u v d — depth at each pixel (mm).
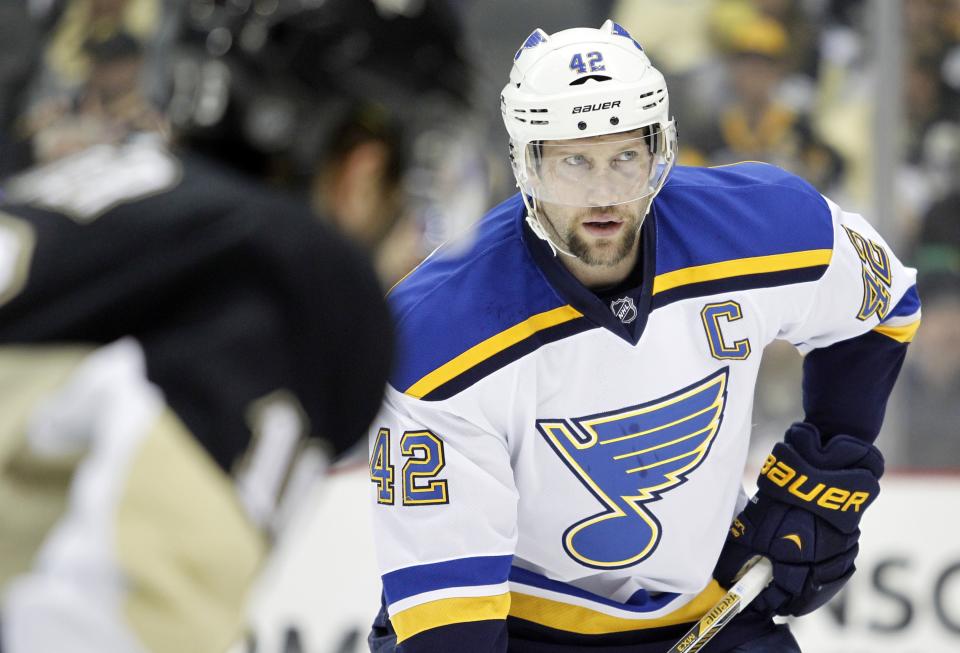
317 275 3412
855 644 12195
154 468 3076
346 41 3471
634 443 6730
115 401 3160
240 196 3475
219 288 3352
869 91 14555
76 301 3359
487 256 6574
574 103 6148
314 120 3479
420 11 3574
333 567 12438
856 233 7223
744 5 15102
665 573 7199
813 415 7770
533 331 6469
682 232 6641
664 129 6324
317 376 3424
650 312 6539
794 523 7547
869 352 7555
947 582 12289
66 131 14836
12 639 3002
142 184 3541
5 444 3229
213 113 3525
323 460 3543
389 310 3623
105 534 3018
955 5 14891
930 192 14766
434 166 3680
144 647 3027
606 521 6934
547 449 6707
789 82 15125
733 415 6902
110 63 14750
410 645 6707
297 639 12289
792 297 6875
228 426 3178
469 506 6574
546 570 7250
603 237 6332
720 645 7523
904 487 12500
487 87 3799
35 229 3516
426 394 6477
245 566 3199
